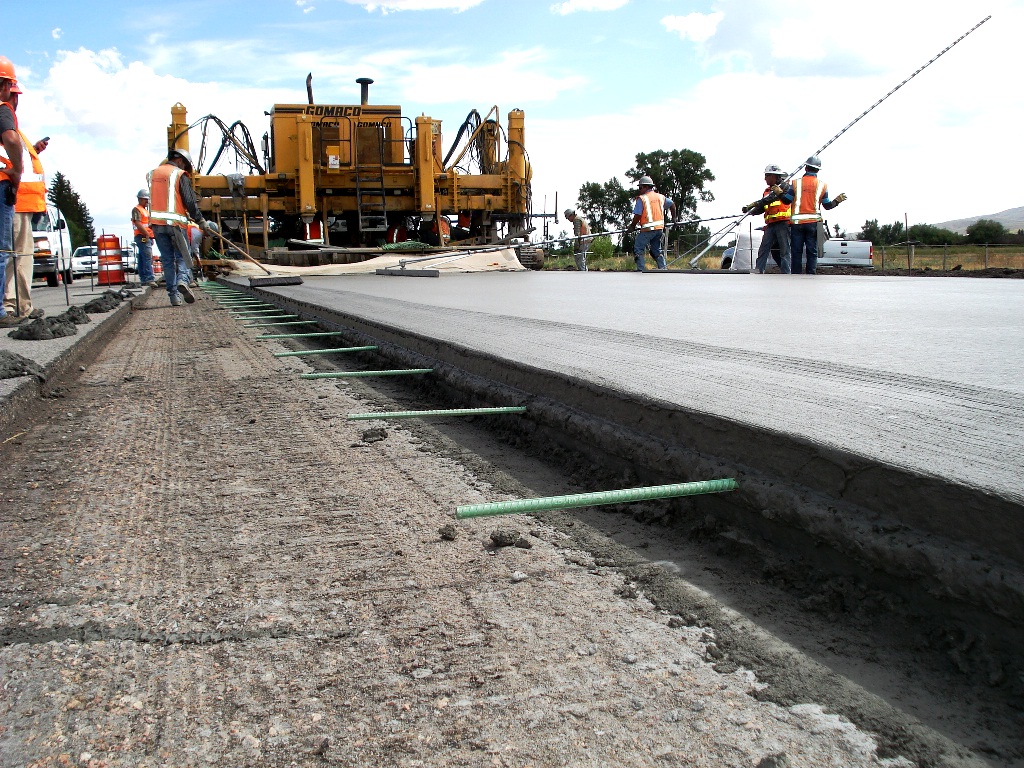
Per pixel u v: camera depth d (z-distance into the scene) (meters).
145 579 1.94
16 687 1.47
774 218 13.53
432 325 5.20
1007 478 1.57
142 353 6.10
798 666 1.49
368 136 19.53
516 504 1.92
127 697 1.44
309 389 4.39
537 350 3.82
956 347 3.74
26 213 7.52
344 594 1.84
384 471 2.81
